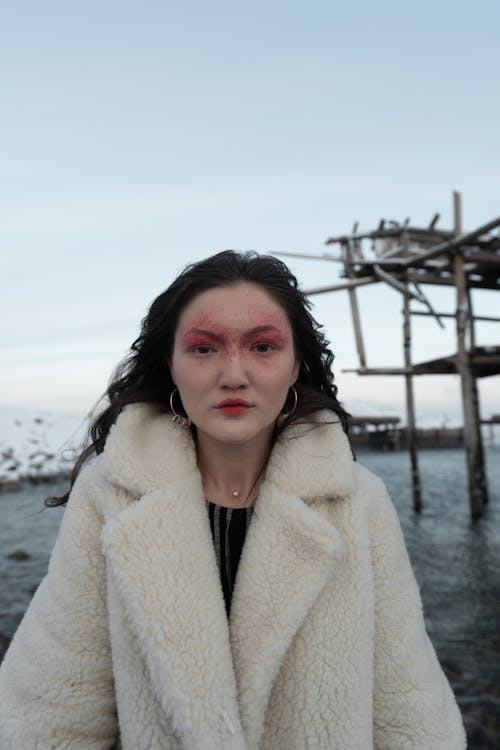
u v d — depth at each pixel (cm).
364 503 107
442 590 680
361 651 97
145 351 114
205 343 98
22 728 96
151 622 90
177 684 87
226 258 103
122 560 93
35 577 858
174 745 91
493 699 402
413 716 101
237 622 96
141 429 108
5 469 2819
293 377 115
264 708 92
